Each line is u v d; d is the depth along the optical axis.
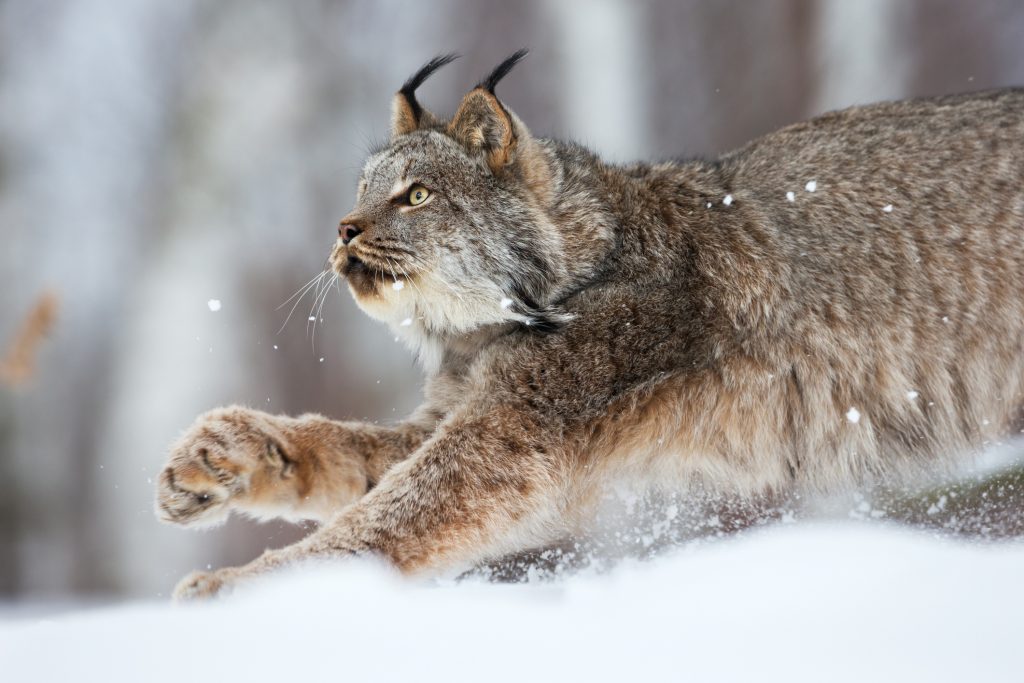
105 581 25.77
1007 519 10.25
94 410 28.72
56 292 11.22
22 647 7.04
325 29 34.16
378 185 10.46
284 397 27.06
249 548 23.23
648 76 32.16
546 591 8.27
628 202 10.48
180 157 32.88
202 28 34.34
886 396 10.29
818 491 10.35
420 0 33.78
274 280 30.48
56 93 33.88
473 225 10.12
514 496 9.65
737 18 31.84
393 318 10.41
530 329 10.07
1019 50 30.06
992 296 10.39
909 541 8.99
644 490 10.19
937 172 10.54
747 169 10.84
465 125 10.37
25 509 26.80
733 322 10.16
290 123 33.19
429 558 9.46
